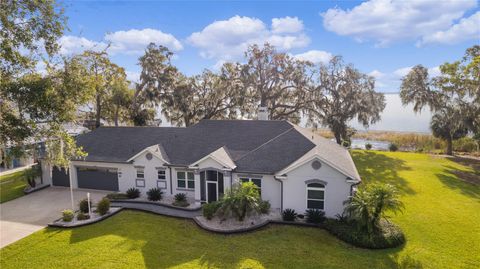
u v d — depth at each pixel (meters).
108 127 28.34
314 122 42.44
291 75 39.41
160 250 14.02
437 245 14.26
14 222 17.98
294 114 44.00
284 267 12.45
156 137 25.53
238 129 24.00
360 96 39.06
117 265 12.73
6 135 12.74
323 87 39.97
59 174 25.34
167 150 23.38
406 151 44.53
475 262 12.74
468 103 36.34
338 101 39.69
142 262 12.94
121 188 23.73
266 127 23.59
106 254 13.69
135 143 25.27
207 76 40.22
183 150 23.02
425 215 18.05
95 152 24.98
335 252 13.66
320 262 12.81
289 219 17.16
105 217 18.25
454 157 37.72
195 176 19.92
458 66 36.50
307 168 17.41
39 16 13.05
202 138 23.91
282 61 39.28
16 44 12.48
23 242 15.25
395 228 15.21
